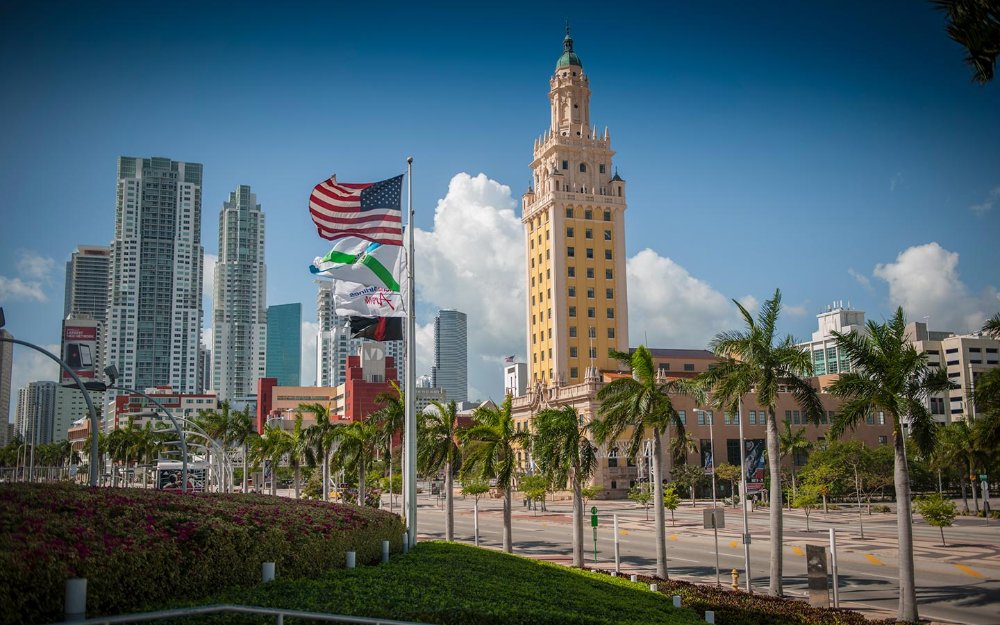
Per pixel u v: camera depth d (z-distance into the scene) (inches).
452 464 2346.2
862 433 5438.0
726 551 2319.1
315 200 1381.6
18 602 551.2
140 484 6451.8
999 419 1596.9
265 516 968.3
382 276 1387.8
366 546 1091.3
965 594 1578.5
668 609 1065.5
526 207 6486.2
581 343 5969.5
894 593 1604.3
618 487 5012.3
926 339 7559.1
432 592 871.7
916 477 4510.3
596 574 1296.8
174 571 700.7
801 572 1897.1
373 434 3038.9
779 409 5265.8
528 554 2290.8
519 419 5762.8
